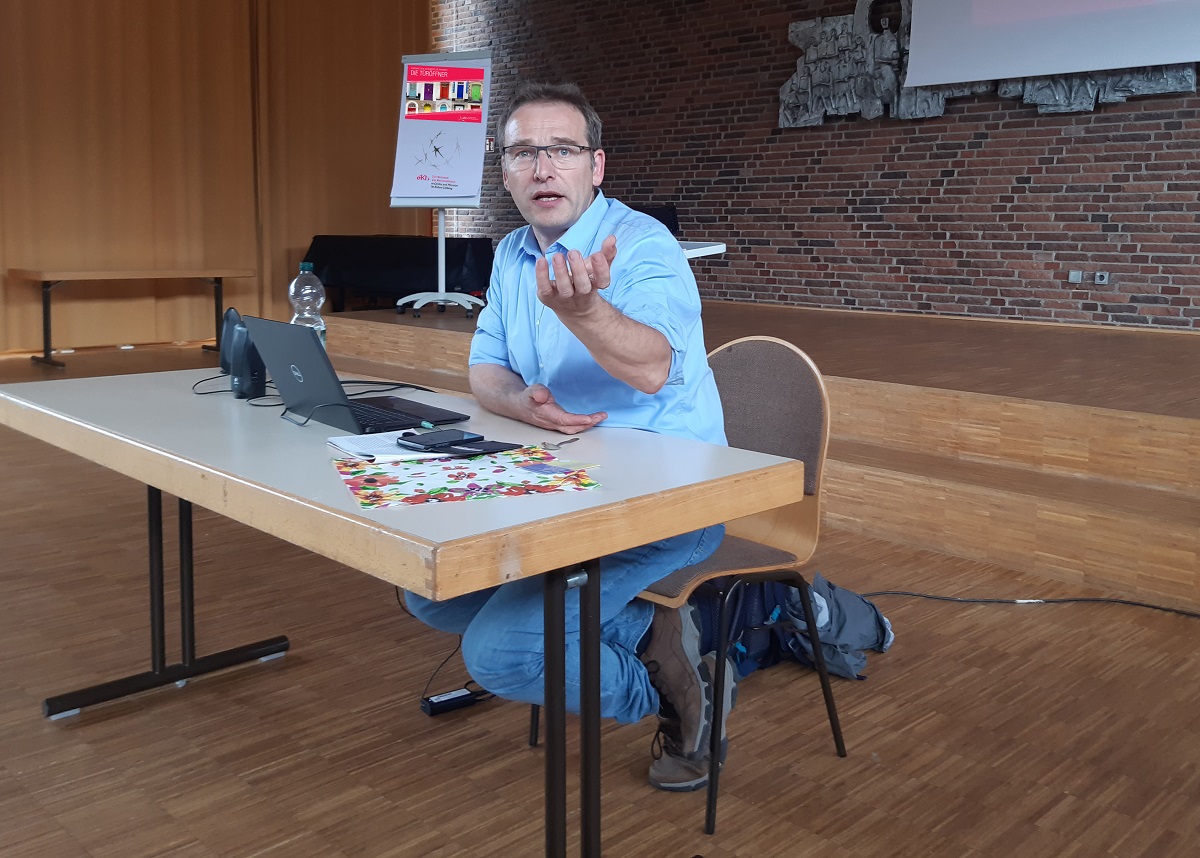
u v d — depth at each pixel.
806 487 2.14
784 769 2.10
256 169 9.25
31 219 7.81
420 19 10.30
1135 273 6.71
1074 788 2.03
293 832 1.85
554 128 1.84
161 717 2.30
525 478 1.42
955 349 5.62
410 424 1.78
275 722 2.29
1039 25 6.75
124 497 4.13
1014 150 7.14
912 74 7.40
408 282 8.43
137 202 8.38
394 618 2.92
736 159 8.70
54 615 2.88
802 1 8.07
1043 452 3.80
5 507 3.95
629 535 1.31
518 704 2.40
